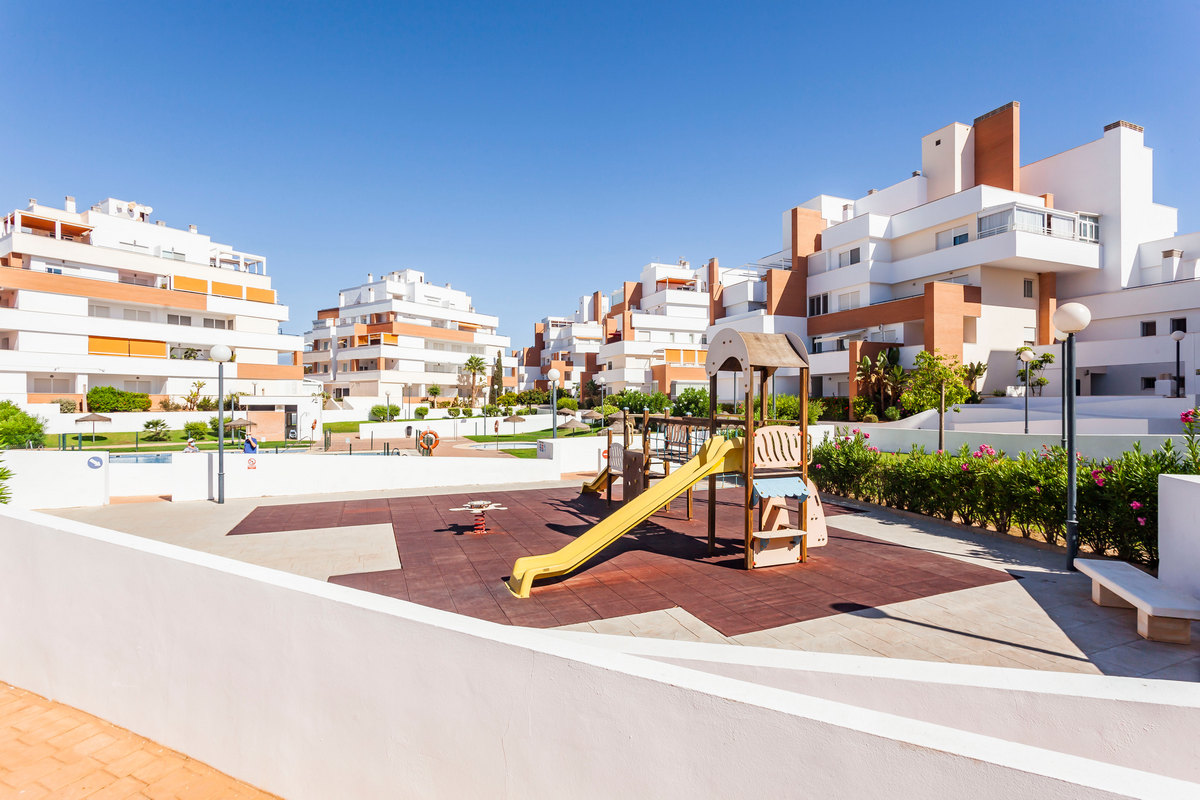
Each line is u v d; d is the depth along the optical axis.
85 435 35.78
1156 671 5.07
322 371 71.06
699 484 17.33
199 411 41.91
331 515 13.25
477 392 67.38
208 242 49.03
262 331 49.94
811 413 30.45
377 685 2.76
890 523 11.59
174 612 3.49
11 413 23.66
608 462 14.53
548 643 2.43
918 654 5.53
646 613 6.86
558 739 2.32
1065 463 9.36
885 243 38.41
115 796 3.16
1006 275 33.38
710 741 2.02
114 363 40.62
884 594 7.36
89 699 3.96
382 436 44.31
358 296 72.75
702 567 8.78
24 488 14.03
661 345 56.47
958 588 7.51
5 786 3.25
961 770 1.65
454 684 2.55
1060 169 34.84
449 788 2.57
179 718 3.50
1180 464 8.05
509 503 14.60
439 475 17.78
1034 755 1.62
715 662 3.39
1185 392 27.47
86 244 40.66
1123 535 8.12
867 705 3.12
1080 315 7.84
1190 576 5.70
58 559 4.11
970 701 2.97
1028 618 6.41
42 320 37.78
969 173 37.44
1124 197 32.12
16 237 37.72
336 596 2.91
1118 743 2.80
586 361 69.94
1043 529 9.52
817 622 6.45
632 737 2.16
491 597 7.53
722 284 55.75
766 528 8.94
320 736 2.95
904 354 34.19
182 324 46.34
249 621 3.17
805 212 43.31
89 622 3.93
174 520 12.77
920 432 19.89
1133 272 32.25
